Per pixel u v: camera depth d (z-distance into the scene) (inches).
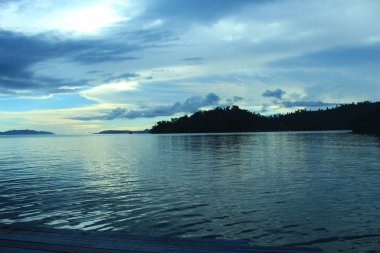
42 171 1216.8
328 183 828.0
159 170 1181.7
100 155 2075.5
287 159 1518.2
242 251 246.4
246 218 523.5
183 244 260.7
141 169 1226.6
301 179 903.7
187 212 563.5
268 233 453.4
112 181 932.0
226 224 494.6
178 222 507.2
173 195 709.3
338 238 430.3
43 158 1882.4
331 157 1569.9
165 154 2021.4
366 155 1641.2
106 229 481.4
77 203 645.3
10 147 3425.2
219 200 652.1
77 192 765.9
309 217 522.9
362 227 470.6
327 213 543.8
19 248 257.4
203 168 1215.6
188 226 487.5
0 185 885.8
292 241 423.8
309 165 1251.2
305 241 422.6
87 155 2094.0
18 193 761.0
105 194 734.5
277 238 434.9
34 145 3969.0
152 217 536.4
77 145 3868.1
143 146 3166.8
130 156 1927.9
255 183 850.1
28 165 1462.8
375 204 597.0
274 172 1065.5
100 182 916.6
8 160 1753.2
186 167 1262.3
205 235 449.7
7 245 263.6
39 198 699.4
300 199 648.4
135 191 765.9
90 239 274.5
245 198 667.4
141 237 277.6
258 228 474.0
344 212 548.1
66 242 268.5
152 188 801.6
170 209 585.6
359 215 529.7
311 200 637.3
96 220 525.0
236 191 744.3
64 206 621.0
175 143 3614.7
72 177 1033.5
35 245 263.0
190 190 766.5
